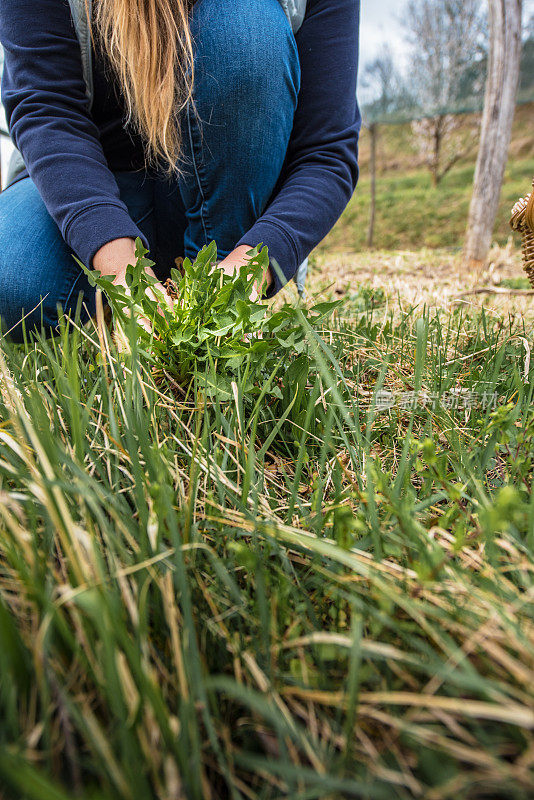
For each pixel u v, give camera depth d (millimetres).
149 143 1201
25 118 1188
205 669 463
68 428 782
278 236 1127
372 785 388
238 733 463
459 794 375
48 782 317
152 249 1547
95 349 1072
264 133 1185
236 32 1126
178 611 517
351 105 1352
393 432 913
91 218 1090
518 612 494
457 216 12141
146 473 657
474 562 587
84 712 408
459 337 1362
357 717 445
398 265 4652
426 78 9961
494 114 4293
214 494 715
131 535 563
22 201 1364
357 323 1553
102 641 396
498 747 405
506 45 4281
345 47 1299
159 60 1086
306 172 1284
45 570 514
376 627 478
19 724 417
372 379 1142
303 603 531
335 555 492
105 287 833
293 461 845
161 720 382
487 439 845
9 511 584
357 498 638
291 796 375
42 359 1026
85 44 1196
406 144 16328
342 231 12727
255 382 897
